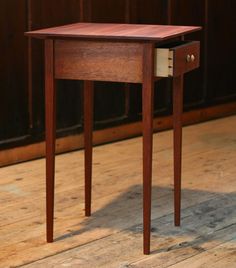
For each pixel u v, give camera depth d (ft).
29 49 13.70
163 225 10.52
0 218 10.82
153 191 12.19
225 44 17.78
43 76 14.06
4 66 13.37
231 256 9.42
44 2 13.73
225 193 12.09
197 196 11.91
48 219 9.81
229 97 18.13
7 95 13.52
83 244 9.81
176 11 16.31
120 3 15.10
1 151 13.57
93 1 14.56
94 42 9.22
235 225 10.55
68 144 14.74
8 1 13.19
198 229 10.37
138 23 15.53
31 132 14.02
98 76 9.30
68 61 9.39
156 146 15.21
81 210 11.18
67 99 14.58
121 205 11.44
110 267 9.05
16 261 9.25
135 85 15.79
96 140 15.23
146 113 9.12
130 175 13.12
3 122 13.56
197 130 16.70
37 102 14.05
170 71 9.06
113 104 15.46
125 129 15.76
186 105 17.07
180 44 9.79
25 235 10.14
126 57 9.11
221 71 17.81
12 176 13.05
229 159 14.21
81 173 13.23
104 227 10.46
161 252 9.53
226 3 17.58
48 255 9.45
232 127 17.02
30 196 11.89
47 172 9.73
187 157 14.34
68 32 9.42
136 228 10.42
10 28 13.32
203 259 9.32
